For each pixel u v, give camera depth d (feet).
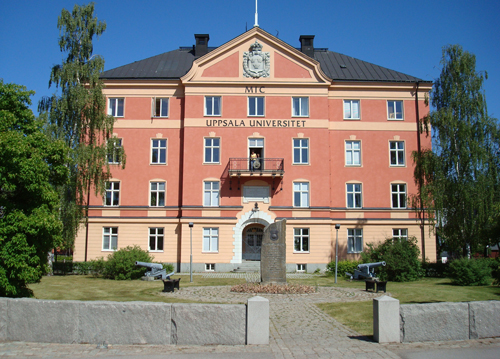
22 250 45.50
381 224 115.34
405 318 32.78
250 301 31.91
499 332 33.83
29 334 32.30
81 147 98.37
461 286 77.20
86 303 32.01
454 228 100.99
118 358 28.35
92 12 107.04
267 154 114.11
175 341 31.50
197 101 115.34
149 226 113.70
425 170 105.40
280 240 71.31
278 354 29.32
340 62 130.11
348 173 116.98
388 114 119.24
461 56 105.50
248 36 116.37
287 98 115.96
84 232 113.19
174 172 115.75
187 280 88.58
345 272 96.94
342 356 28.99
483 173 97.45
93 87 103.76
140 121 117.19
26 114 51.57
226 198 112.37
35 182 47.14
